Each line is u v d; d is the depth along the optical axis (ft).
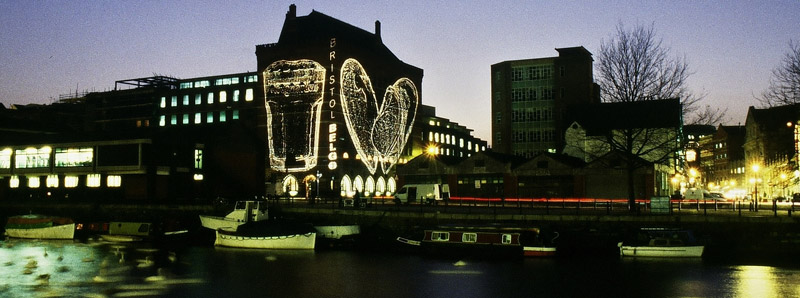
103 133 269.85
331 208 168.35
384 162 370.94
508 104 361.51
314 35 343.46
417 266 125.49
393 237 153.58
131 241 167.63
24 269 124.47
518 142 357.61
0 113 392.88
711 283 105.19
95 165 245.45
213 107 376.27
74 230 176.55
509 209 163.73
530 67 360.48
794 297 95.81
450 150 519.60
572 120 264.11
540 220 141.28
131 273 119.55
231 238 153.58
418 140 414.00
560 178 214.28
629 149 159.63
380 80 375.04
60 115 441.68
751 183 392.88
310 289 105.40
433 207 173.37
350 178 337.11
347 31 366.43
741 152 528.63
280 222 155.22
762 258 126.93
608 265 122.31
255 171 285.64
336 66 334.65
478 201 218.38
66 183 254.27
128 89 412.16
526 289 103.35
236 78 390.21
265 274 118.11
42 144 256.32
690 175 261.65
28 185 261.85
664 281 107.24
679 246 127.95
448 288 104.88
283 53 344.28
